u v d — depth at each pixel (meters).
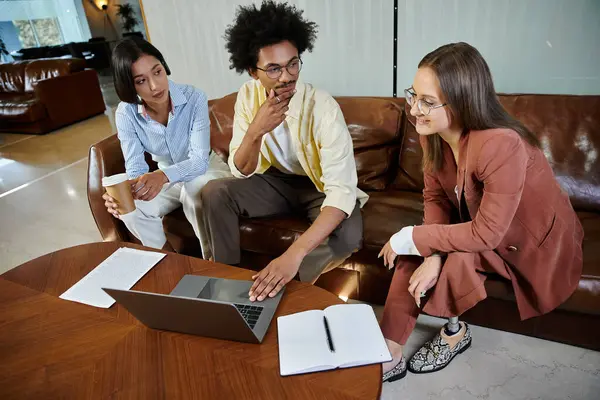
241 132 1.68
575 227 1.27
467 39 2.06
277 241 1.70
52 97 5.10
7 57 6.81
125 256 1.36
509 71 2.06
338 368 0.88
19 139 4.98
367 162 1.94
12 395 0.89
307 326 0.99
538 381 1.36
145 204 1.76
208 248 1.86
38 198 3.27
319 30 2.33
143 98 1.63
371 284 1.71
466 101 1.06
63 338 1.03
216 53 2.70
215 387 0.86
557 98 1.68
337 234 1.51
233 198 1.61
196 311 0.90
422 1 2.06
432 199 1.41
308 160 1.60
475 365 1.45
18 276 1.30
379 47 2.25
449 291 1.27
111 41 7.16
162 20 2.74
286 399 0.82
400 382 1.42
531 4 1.88
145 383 0.88
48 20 6.93
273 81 1.35
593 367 1.39
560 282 1.25
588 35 1.85
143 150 1.87
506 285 1.35
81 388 0.89
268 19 1.29
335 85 2.46
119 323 1.07
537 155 1.17
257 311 1.06
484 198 1.12
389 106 1.94
